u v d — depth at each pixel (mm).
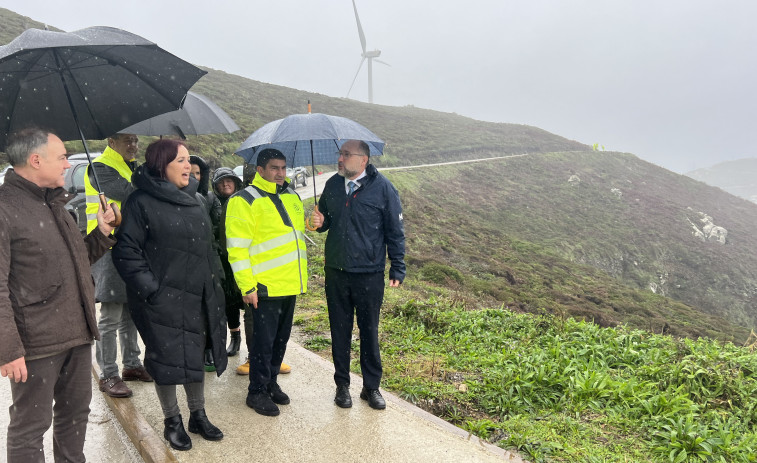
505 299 15727
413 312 6547
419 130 60875
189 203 2854
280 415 3443
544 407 4055
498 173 49844
